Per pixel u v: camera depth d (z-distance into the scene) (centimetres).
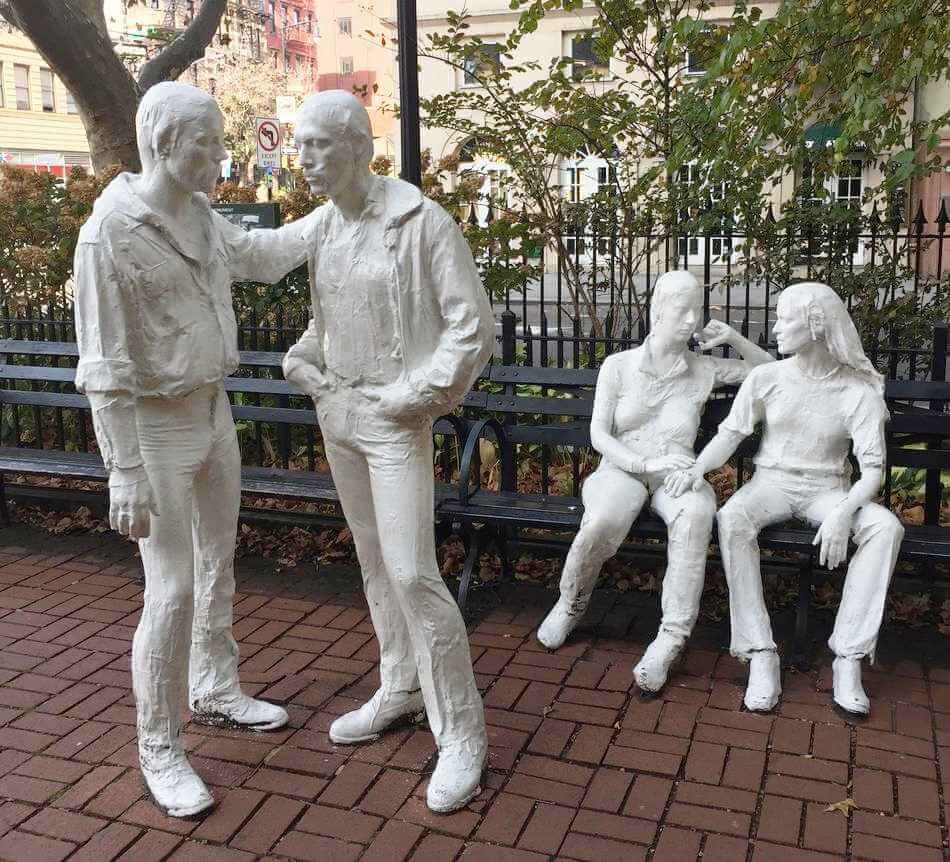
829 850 270
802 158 548
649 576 458
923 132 524
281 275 303
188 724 340
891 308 573
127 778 309
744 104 497
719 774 307
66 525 550
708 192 582
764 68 473
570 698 357
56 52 811
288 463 540
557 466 563
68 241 636
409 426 286
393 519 287
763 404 383
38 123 3231
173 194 276
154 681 291
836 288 580
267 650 400
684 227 598
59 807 294
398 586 288
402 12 494
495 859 268
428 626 290
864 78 465
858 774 306
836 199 592
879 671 373
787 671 374
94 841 278
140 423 282
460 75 1741
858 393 368
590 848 272
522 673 377
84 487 587
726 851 271
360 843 276
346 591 461
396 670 330
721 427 387
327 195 277
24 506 575
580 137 664
